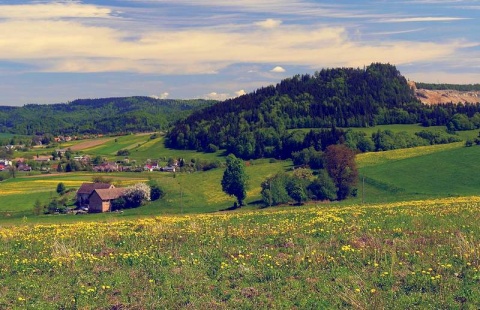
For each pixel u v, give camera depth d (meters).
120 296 17.19
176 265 21.06
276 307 15.84
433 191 80.31
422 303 15.89
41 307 16.22
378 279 18.30
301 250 23.34
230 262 21.23
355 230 28.41
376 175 95.38
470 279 18.16
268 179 91.06
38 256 23.72
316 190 85.88
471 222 30.56
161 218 40.72
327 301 16.22
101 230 31.42
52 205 92.00
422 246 23.23
